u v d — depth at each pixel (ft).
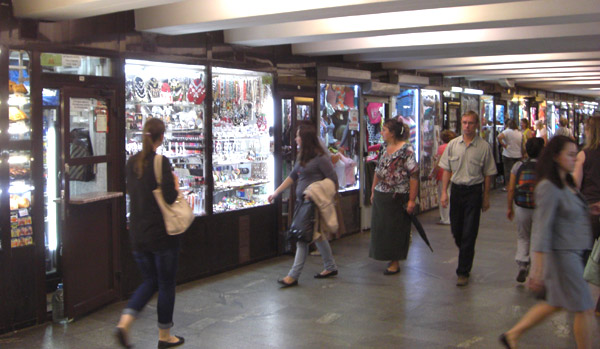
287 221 26.27
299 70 26.61
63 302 17.07
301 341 15.58
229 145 24.06
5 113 15.76
